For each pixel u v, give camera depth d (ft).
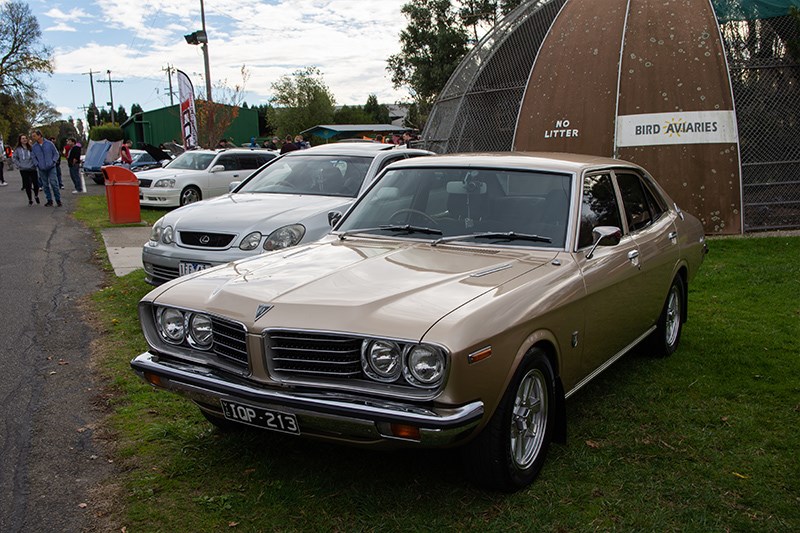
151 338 11.91
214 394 10.66
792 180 37.60
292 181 26.13
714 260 30.83
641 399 15.08
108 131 192.44
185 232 22.04
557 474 11.75
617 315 14.12
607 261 13.46
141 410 14.52
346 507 10.66
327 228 22.25
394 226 14.30
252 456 12.37
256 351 10.27
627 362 17.66
